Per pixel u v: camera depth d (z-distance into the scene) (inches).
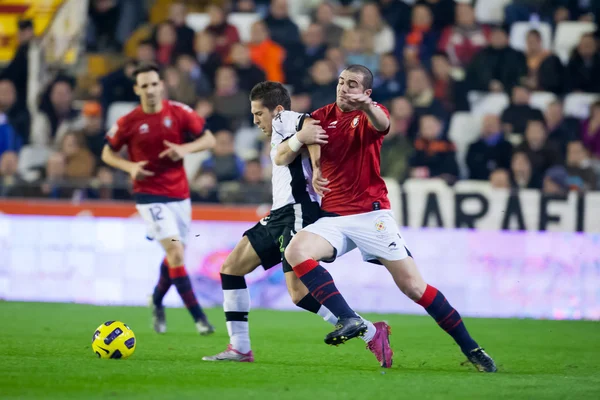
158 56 2055.9
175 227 1121.4
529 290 1544.0
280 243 781.3
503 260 1546.5
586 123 1962.4
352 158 754.2
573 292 1540.4
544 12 2218.3
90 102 1982.0
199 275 1556.3
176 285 1089.4
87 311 1386.6
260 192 1572.3
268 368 734.5
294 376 680.4
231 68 1959.9
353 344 987.3
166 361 762.2
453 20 2148.1
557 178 1768.0
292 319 1355.8
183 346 927.0
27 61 2118.6
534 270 1546.5
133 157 1145.4
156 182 1134.4
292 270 796.6
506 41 2049.7
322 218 763.4
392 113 1861.5
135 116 1134.4
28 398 534.9
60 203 1579.7
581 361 868.0
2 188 1585.9
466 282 1549.0
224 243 1555.1
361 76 731.4
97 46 2191.2
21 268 1585.9
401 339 1083.3
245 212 1553.9
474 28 2137.1
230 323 788.0
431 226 1561.3
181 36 2060.8
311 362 805.2
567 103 2036.2
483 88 2018.9
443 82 2006.6
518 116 1929.1
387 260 745.0
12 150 1956.2
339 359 837.8
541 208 1550.2
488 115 1855.3
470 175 1829.5
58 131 1979.6
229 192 1574.8
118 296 1573.6
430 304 744.3
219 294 1561.3
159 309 1125.7
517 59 2039.9
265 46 2070.6
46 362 727.7
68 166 1803.6
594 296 1540.4
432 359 858.8
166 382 622.5
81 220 1578.5
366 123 745.6
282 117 780.6
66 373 655.1
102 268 1574.8
